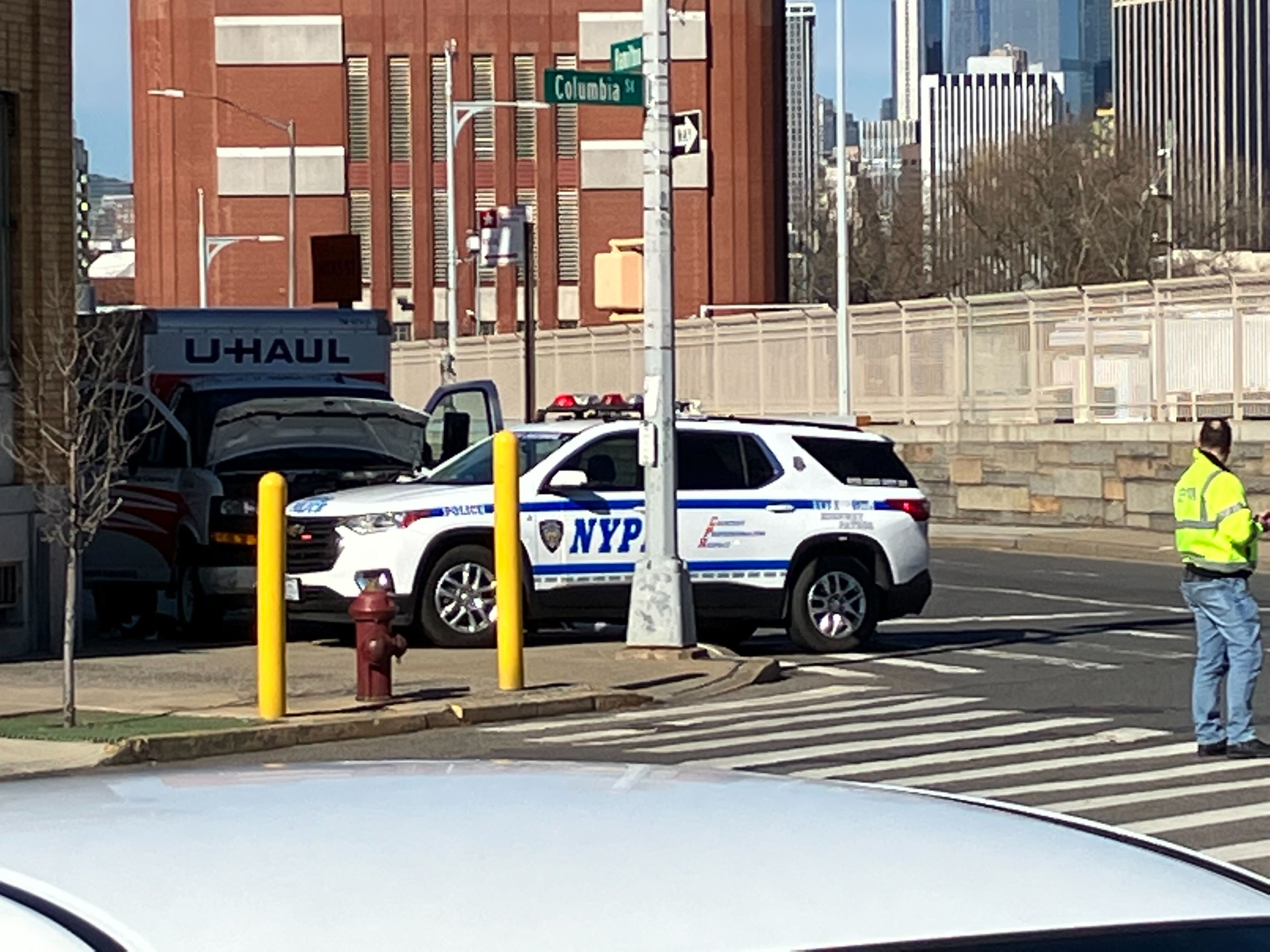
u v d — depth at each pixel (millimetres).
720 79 70562
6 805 2896
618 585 17703
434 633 17516
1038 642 19094
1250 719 12398
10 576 17391
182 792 2963
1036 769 12031
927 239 82938
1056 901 2582
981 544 33125
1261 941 2613
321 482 19438
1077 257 72562
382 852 2576
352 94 71250
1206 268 73562
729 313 70250
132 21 72500
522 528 17438
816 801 3014
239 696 14984
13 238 17438
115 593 20844
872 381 39844
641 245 16984
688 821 2785
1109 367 34438
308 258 71000
